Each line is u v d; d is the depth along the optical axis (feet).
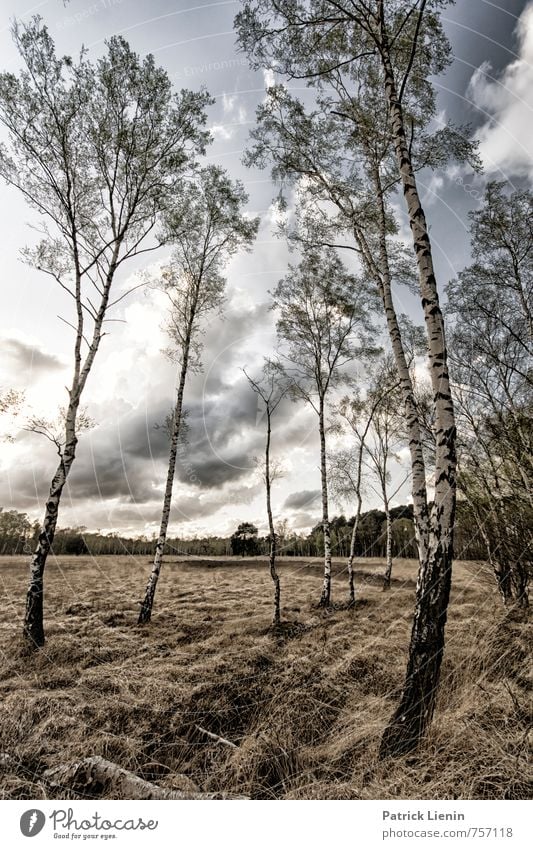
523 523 15.37
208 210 38.86
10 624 27.40
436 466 12.68
